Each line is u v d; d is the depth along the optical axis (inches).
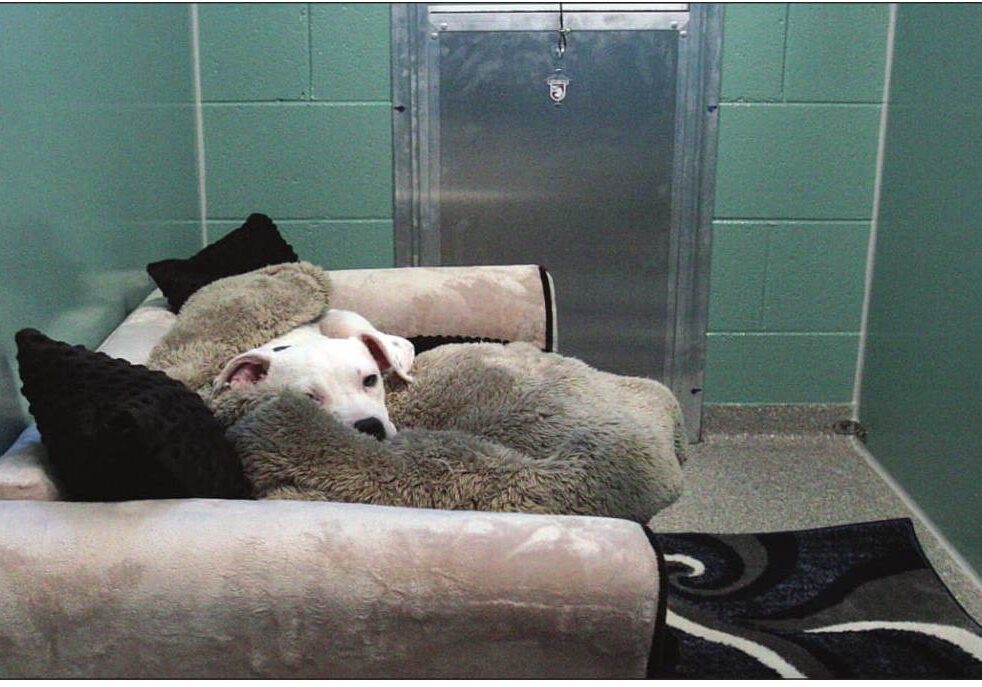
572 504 51.9
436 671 43.4
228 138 115.3
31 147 62.9
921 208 102.9
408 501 50.3
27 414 61.9
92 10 75.8
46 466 48.7
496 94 115.0
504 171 117.0
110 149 79.7
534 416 60.1
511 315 87.4
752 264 118.8
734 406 121.8
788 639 78.2
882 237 114.6
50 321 65.8
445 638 42.8
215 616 42.6
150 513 44.4
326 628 42.7
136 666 43.4
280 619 42.6
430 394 66.0
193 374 64.1
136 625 42.7
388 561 42.6
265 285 71.2
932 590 86.4
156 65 95.6
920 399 102.1
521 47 113.7
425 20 113.1
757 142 115.6
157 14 96.4
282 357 61.5
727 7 112.0
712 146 115.6
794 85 113.9
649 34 113.1
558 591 42.1
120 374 48.6
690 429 122.4
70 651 43.1
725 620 81.4
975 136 90.0
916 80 104.9
